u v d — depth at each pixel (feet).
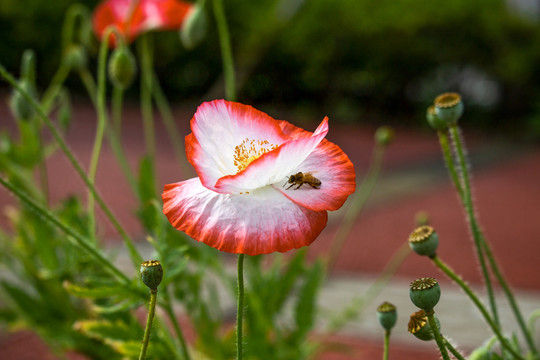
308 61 16.90
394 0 17.06
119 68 2.13
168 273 1.84
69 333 2.38
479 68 16.98
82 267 2.22
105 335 1.98
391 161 11.47
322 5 16.75
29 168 2.54
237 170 1.49
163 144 11.33
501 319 3.37
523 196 8.86
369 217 7.32
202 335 2.39
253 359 2.30
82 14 2.71
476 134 16.20
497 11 16.67
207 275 3.60
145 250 4.69
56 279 2.48
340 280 4.43
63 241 2.24
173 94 17.02
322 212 1.44
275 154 1.40
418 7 16.75
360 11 16.92
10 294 2.46
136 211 2.26
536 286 4.74
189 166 5.84
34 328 2.46
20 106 2.24
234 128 1.51
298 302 2.52
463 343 3.05
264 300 2.47
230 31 16.01
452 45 16.69
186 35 2.48
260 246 1.41
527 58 16.39
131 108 15.78
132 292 1.84
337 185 1.45
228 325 3.20
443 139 1.82
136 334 1.98
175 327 1.88
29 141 2.51
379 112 17.89
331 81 17.53
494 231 6.90
